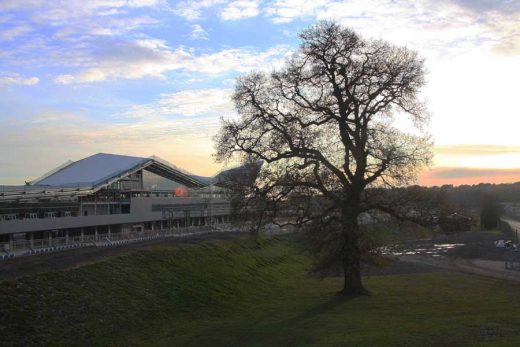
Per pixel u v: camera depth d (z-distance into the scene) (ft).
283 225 105.50
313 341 64.54
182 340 70.28
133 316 79.30
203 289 105.29
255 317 88.48
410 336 62.64
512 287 131.34
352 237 99.45
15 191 253.65
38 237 256.32
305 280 150.10
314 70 102.17
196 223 401.29
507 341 55.21
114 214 313.94
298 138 102.63
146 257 111.04
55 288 76.38
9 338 59.11
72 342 64.44
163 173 400.06
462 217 104.94
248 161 104.06
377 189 104.68
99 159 382.63
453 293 115.65
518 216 652.07
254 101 103.60
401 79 101.24
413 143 107.14
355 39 100.17
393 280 147.84
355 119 102.73
